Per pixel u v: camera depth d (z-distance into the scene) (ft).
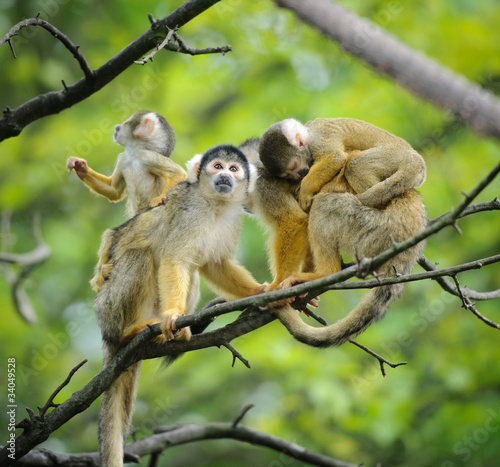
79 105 58.90
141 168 34.19
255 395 52.29
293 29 54.70
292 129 28.48
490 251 50.49
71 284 55.57
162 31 24.77
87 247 56.49
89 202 58.03
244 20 57.77
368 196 26.02
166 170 33.55
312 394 44.14
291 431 46.68
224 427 30.81
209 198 27.94
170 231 27.12
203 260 28.04
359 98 52.90
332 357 47.91
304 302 24.27
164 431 30.76
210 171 28.04
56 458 26.14
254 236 53.83
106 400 25.70
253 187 29.01
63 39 24.13
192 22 56.59
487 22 51.01
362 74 53.83
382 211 25.94
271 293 20.17
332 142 28.37
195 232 27.09
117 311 26.40
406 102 48.67
